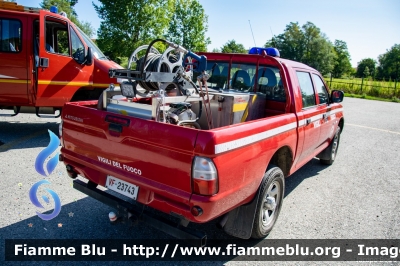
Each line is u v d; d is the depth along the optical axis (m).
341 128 6.58
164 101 2.91
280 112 4.25
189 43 32.41
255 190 3.08
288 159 3.92
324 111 5.01
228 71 4.77
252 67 4.53
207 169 2.36
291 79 4.07
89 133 3.08
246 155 2.77
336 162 6.76
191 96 3.41
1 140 6.49
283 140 3.50
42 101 6.40
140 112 2.99
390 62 72.94
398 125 12.22
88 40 7.38
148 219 2.75
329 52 57.06
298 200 4.68
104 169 2.97
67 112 3.30
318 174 5.91
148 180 2.67
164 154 2.53
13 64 6.23
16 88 6.32
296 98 4.04
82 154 3.22
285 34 57.44
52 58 6.34
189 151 2.39
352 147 8.18
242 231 3.17
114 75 3.28
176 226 2.62
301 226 3.91
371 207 4.57
